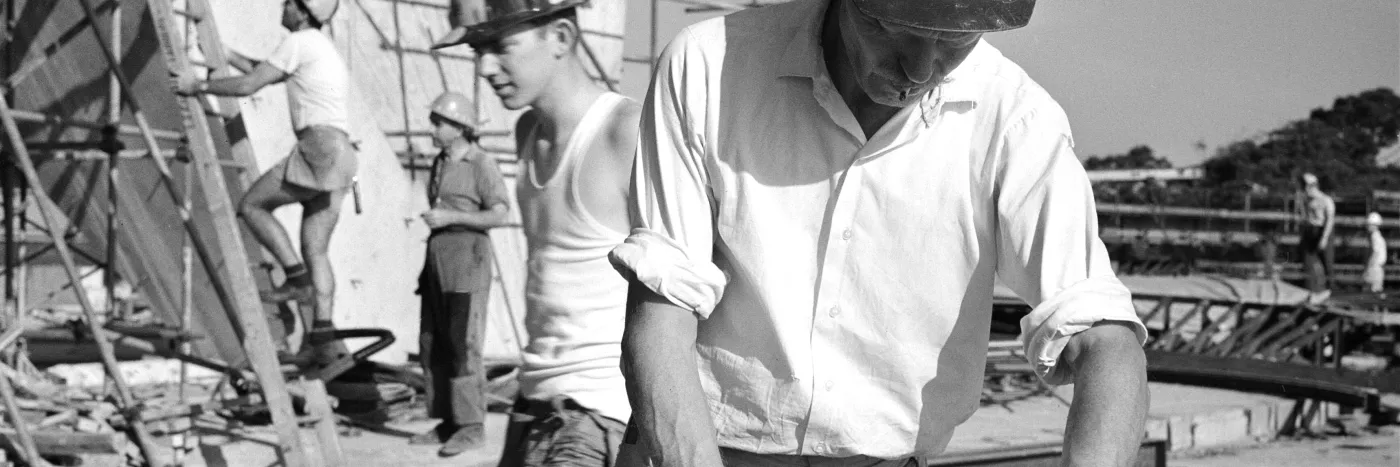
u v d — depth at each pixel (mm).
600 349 3246
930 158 1723
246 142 7043
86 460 5043
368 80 8523
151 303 7586
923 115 1698
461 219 6031
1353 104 33250
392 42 8617
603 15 8703
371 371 7250
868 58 1558
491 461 5848
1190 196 18094
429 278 6109
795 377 1819
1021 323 1586
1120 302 1530
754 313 1814
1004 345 9008
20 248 7184
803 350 1812
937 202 1731
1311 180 14648
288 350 6961
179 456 5363
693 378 1654
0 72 6723
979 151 1707
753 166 1761
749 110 1756
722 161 1767
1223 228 17078
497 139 8984
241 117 7039
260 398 5855
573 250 3254
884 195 1740
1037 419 7797
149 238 7066
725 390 1886
